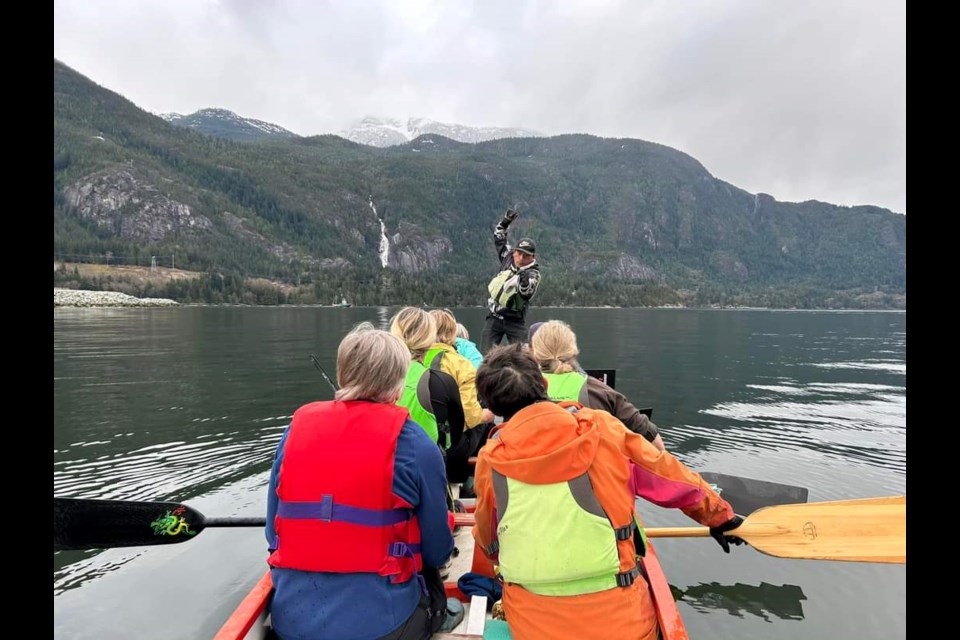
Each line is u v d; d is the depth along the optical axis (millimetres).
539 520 2158
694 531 3836
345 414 2266
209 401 11414
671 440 8969
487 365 2498
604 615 2125
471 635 2455
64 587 4320
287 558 2180
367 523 2131
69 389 12734
